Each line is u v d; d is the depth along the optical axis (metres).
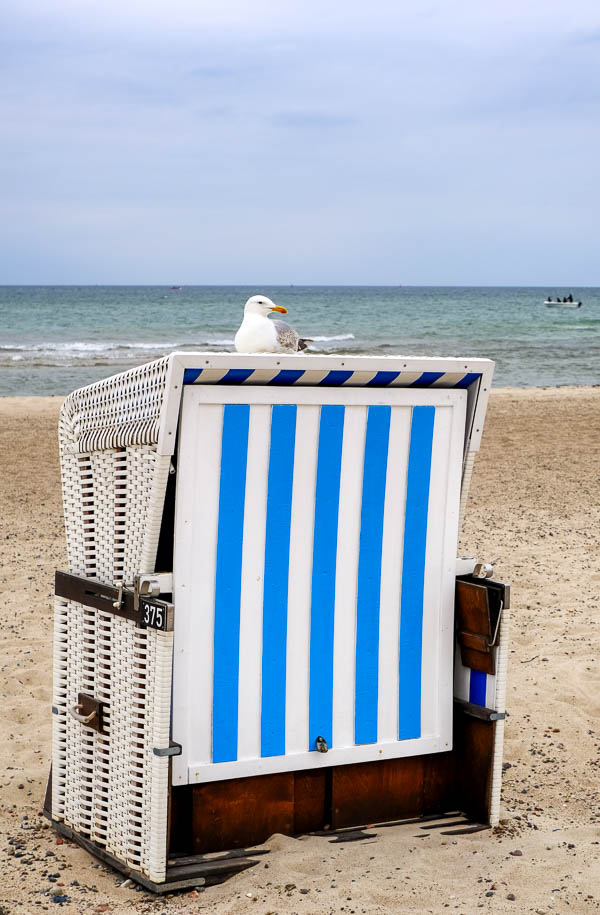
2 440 16.30
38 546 9.49
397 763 4.22
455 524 4.18
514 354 42.28
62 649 4.13
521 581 8.27
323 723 3.99
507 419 18.83
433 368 3.91
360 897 3.50
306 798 4.07
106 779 3.90
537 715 5.59
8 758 5.03
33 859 3.92
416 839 4.02
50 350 42.09
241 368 3.58
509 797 4.57
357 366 3.79
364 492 3.98
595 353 42.62
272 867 3.72
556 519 10.70
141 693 3.66
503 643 4.07
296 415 3.80
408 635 4.14
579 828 4.20
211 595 3.74
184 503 3.64
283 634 3.89
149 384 3.63
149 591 3.62
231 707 3.81
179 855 3.82
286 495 3.84
